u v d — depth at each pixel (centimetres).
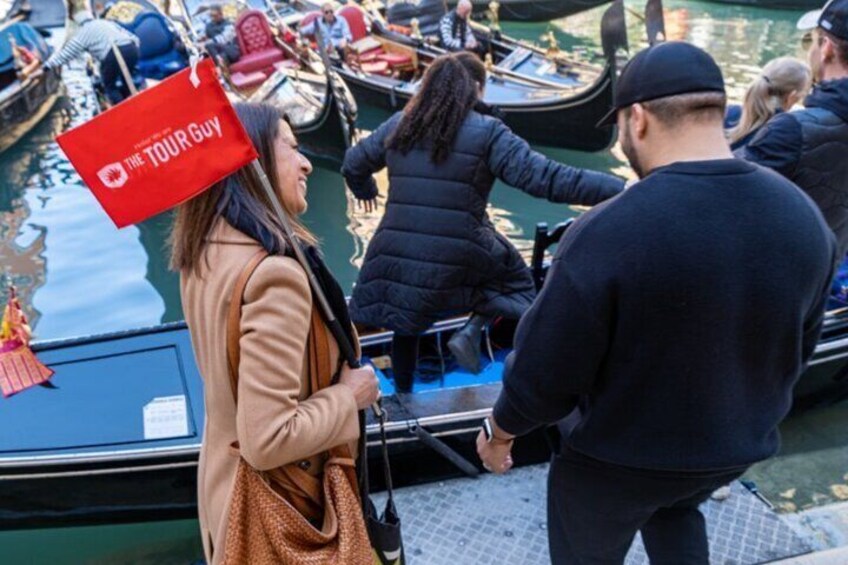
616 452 141
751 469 330
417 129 250
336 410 130
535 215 712
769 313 127
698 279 122
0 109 853
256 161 124
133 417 283
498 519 261
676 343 127
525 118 784
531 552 247
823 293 138
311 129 736
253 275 121
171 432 279
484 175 251
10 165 842
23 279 611
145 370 301
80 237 682
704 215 123
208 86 118
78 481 273
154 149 118
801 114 231
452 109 245
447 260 258
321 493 138
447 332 354
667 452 136
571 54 1297
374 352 355
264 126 132
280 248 125
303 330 125
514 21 1467
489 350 351
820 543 248
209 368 129
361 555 135
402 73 966
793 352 135
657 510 165
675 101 127
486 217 269
